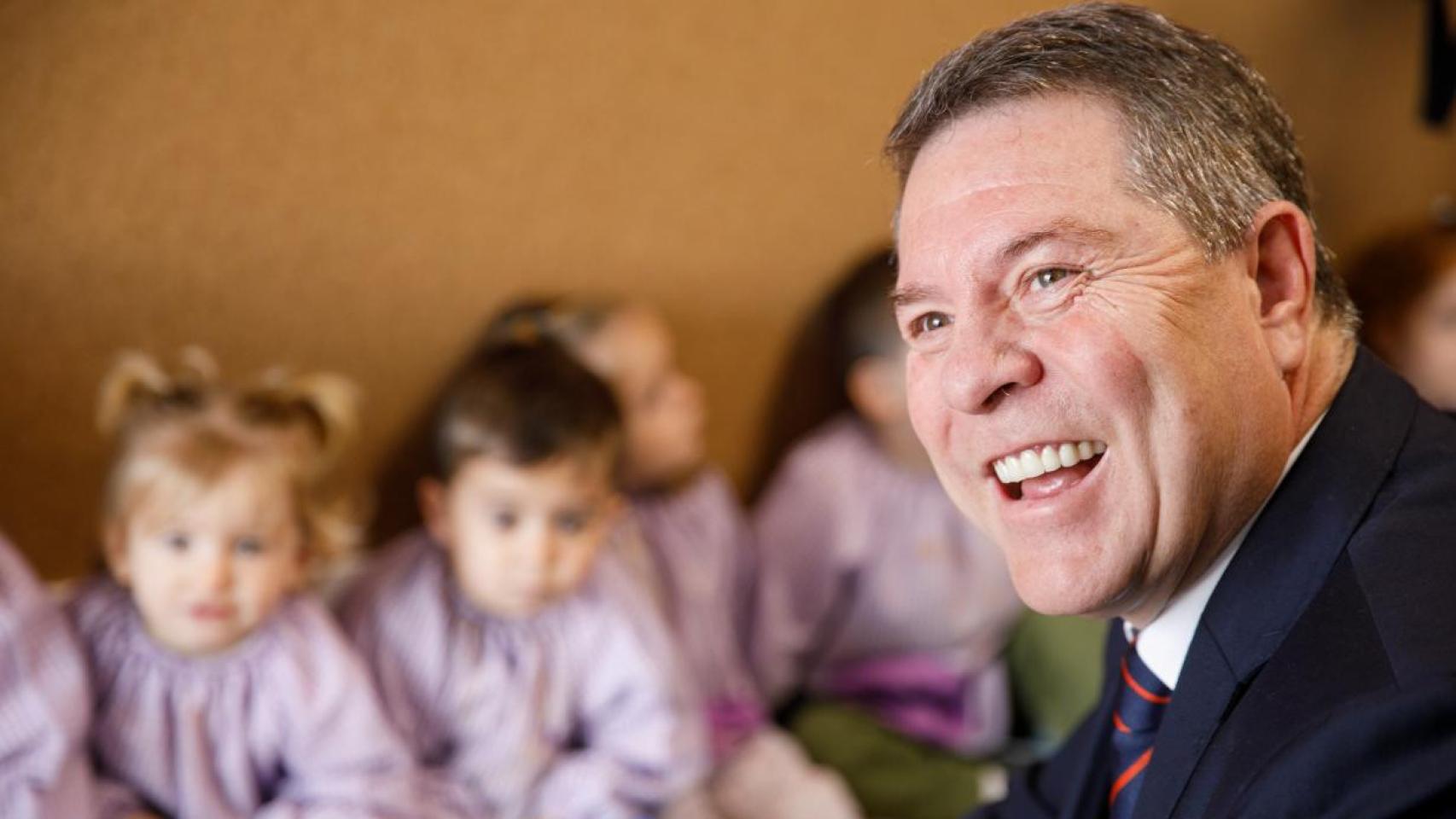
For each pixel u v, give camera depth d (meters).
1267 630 0.77
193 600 1.46
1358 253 2.29
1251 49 2.52
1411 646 0.68
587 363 1.83
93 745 1.48
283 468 1.51
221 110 1.67
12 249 1.57
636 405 1.92
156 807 1.50
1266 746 0.70
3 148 1.54
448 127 1.84
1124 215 0.75
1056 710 2.04
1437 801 0.61
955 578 2.09
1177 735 0.78
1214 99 0.77
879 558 2.10
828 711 2.00
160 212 1.65
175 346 1.69
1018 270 0.76
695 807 1.73
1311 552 0.77
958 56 0.79
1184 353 0.75
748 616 2.11
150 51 1.61
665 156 2.04
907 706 2.05
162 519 1.45
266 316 1.75
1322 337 0.84
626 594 1.79
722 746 1.90
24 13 1.53
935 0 2.22
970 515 0.87
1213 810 0.71
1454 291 2.03
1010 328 0.77
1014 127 0.77
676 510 2.02
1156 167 0.75
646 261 2.07
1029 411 0.77
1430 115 2.58
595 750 1.73
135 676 1.50
